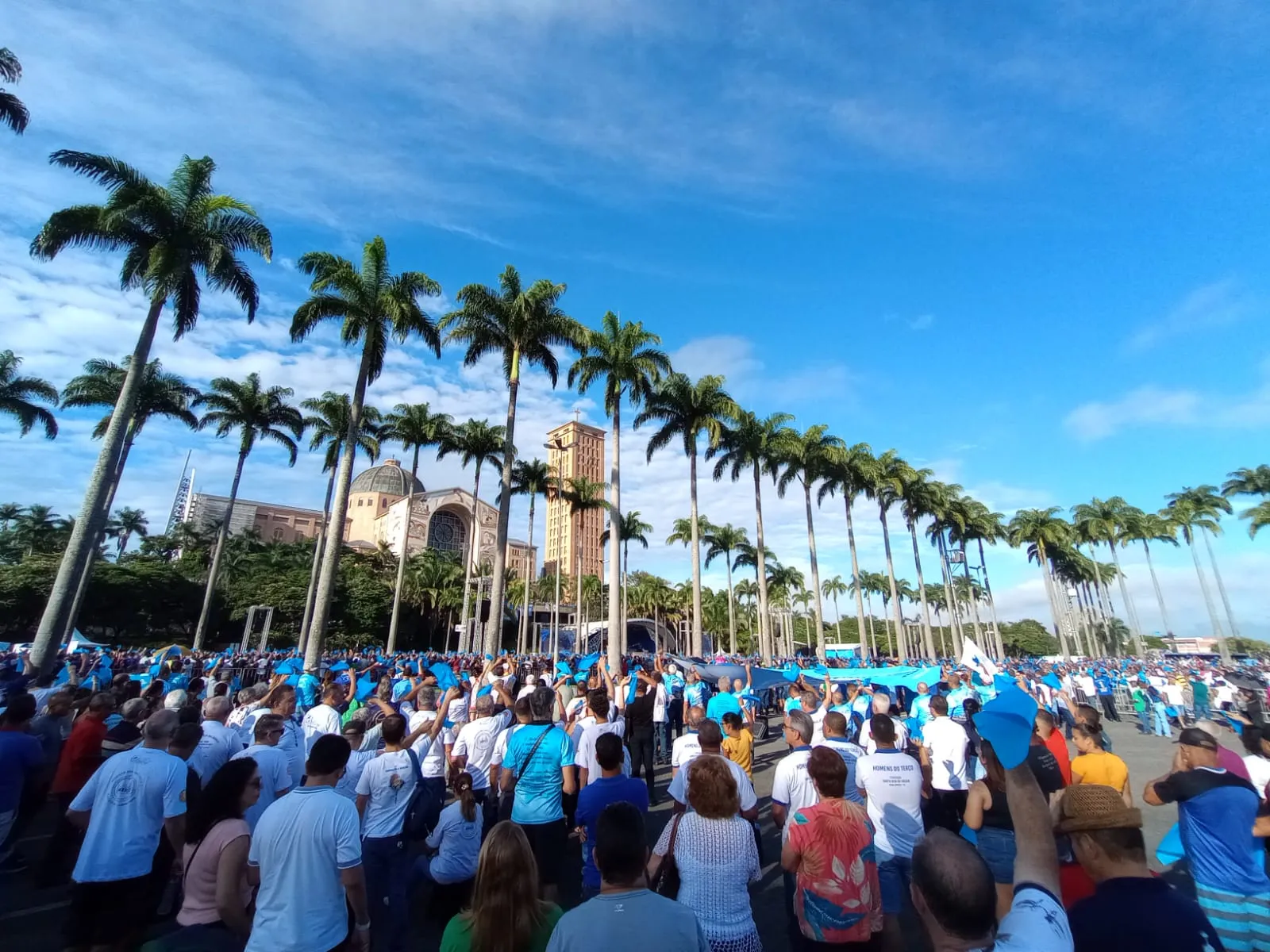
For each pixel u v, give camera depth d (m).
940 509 57.78
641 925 2.44
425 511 89.31
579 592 64.56
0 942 5.46
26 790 6.68
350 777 5.96
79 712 8.16
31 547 68.06
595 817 4.72
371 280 24.91
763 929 5.73
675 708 15.02
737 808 3.71
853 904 3.50
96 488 18.20
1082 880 3.77
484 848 2.90
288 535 105.50
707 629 91.56
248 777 3.72
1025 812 1.92
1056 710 15.02
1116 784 5.48
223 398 42.00
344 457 23.28
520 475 49.84
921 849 2.14
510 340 28.41
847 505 47.25
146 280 20.02
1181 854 4.59
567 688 9.62
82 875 4.23
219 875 3.38
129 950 4.33
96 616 54.16
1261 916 3.86
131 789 4.46
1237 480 59.12
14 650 26.19
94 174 19.47
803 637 122.31
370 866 5.09
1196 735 4.46
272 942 3.27
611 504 30.42
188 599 58.88
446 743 7.15
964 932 1.94
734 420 36.19
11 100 15.56
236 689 16.53
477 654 34.25
